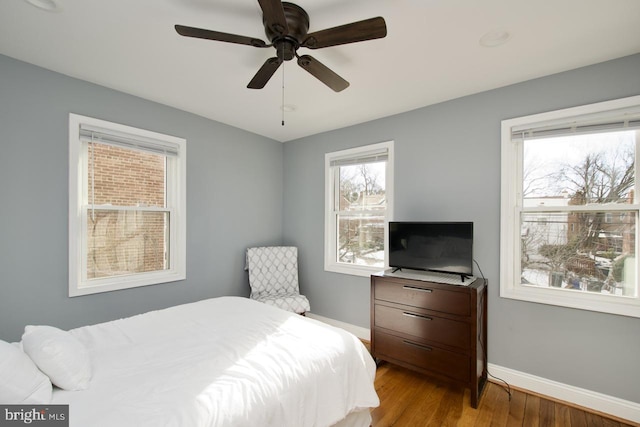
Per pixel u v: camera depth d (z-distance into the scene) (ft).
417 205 9.17
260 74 5.43
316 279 11.96
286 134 12.19
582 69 6.69
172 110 9.29
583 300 6.68
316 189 12.02
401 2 4.70
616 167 6.57
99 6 4.84
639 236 6.33
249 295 11.74
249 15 5.09
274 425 3.65
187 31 4.35
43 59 6.53
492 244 7.84
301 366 4.38
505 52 6.12
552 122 7.06
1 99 6.37
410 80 7.38
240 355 4.61
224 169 10.86
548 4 4.72
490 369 7.75
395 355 7.95
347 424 5.20
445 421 6.16
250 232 11.85
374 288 8.38
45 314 6.93
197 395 3.56
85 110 7.52
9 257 6.48
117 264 8.37
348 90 7.97
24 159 6.65
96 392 3.61
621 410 6.16
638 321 6.10
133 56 6.39
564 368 6.82
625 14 4.90
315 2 4.71
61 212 7.15
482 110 8.02
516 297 7.41
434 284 7.29
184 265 9.56
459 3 4.71
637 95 6.13
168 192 9.49
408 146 9.40
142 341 5.12
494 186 7.82
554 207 7.22
